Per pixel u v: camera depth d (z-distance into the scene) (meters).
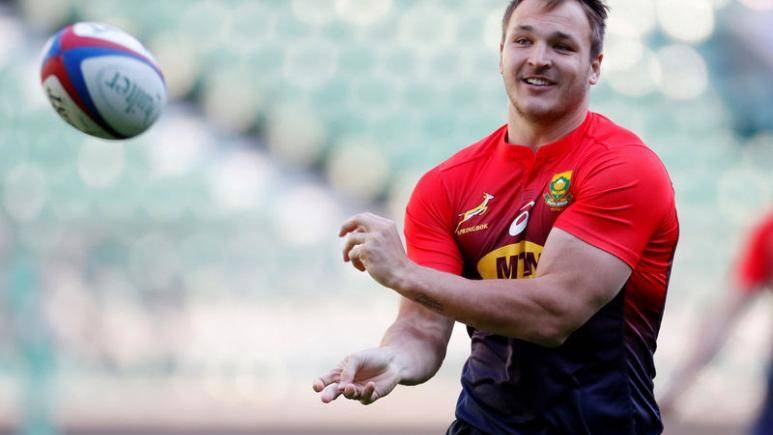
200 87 53.28
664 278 14.98
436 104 53.69
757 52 54.47
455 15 56.72
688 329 45.12
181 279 44.47
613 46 54.66
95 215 48.16
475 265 15.20
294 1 56.50
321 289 46.53
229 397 43.00
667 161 51.84
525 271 14.69
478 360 15.59
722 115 53.47
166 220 47.38
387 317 45.81
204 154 50.78
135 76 15.80
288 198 49.66
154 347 43.31
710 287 47.50
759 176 51.56
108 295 43.19
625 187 13.94
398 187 50.66
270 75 53.97
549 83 14.32
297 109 52.88
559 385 14.70
